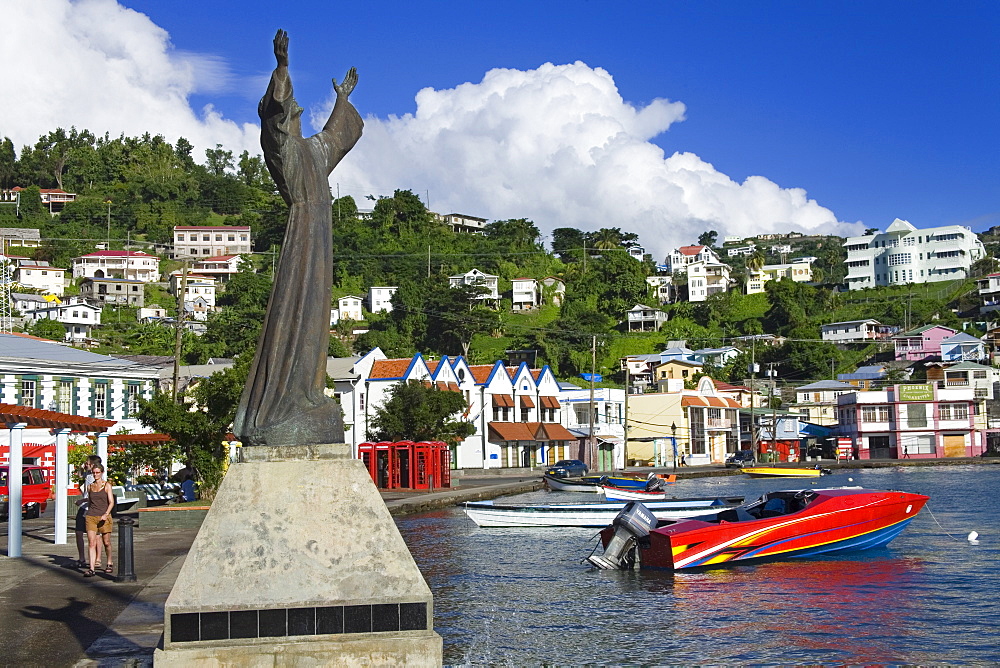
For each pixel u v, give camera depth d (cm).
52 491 4350
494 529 3606
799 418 11344
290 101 955
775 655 1597
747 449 10975
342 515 895
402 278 16562
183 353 11638
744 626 1830
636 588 2284
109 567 1878
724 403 10744
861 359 13838
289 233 964
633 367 13850
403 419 6206
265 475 893
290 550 877
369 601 876
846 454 10419
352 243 17688
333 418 943
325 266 973
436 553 2950
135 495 3569
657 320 16150
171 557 2194
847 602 2091
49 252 16962
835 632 1781
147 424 3562
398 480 5691
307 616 866
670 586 2311
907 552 2859
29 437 4462
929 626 1831
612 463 9562
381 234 18488
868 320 14500
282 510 887
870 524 2797
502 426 8275
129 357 7138
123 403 4953
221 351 11794
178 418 3519
